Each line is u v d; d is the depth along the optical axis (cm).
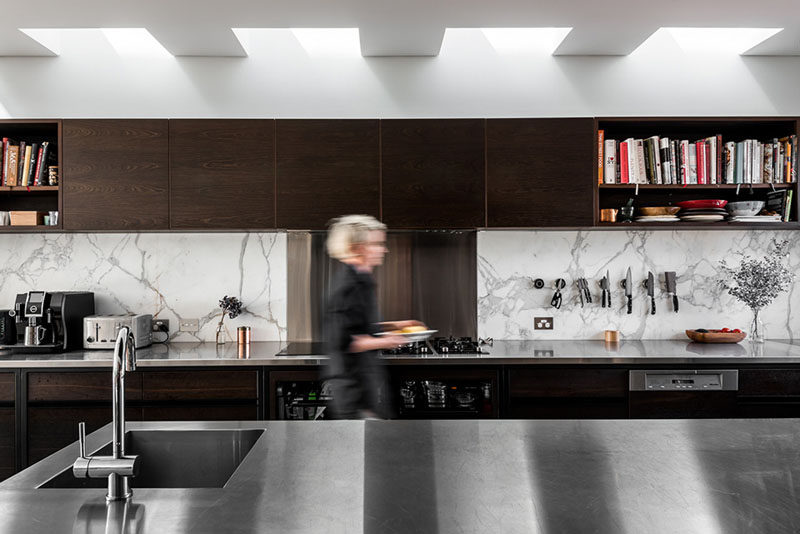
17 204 375
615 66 382
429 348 341
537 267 383
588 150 345
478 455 148
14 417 309
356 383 244
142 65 376
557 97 381
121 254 377
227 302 369
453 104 380
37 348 329
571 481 128
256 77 377
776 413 312
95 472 117
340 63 379
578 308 383
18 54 369
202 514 111
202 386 312
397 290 379
